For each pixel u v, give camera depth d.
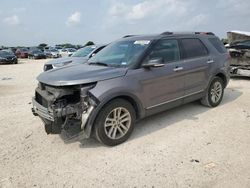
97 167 3.50
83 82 3.76
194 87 5.41
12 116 5.71
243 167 3.38
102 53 5.25
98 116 3.87
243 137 4.34
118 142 4.14
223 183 3.05
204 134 4.50
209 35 6.11
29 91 8.78
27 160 3.71
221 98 6.27
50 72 4.46
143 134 4.54
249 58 9.70
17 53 42.41
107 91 3.86
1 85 10.30
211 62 5.73
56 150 4.01
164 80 4.70
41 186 3.10
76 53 11.30
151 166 3.48
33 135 4.59
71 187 3.07
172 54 4.98
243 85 8.95
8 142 4.31
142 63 4.40
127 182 3.14
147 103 4.50
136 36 5.29
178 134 4.52
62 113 3.73
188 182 3.09
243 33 11.76
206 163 3.51
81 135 3.89
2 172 3.40
